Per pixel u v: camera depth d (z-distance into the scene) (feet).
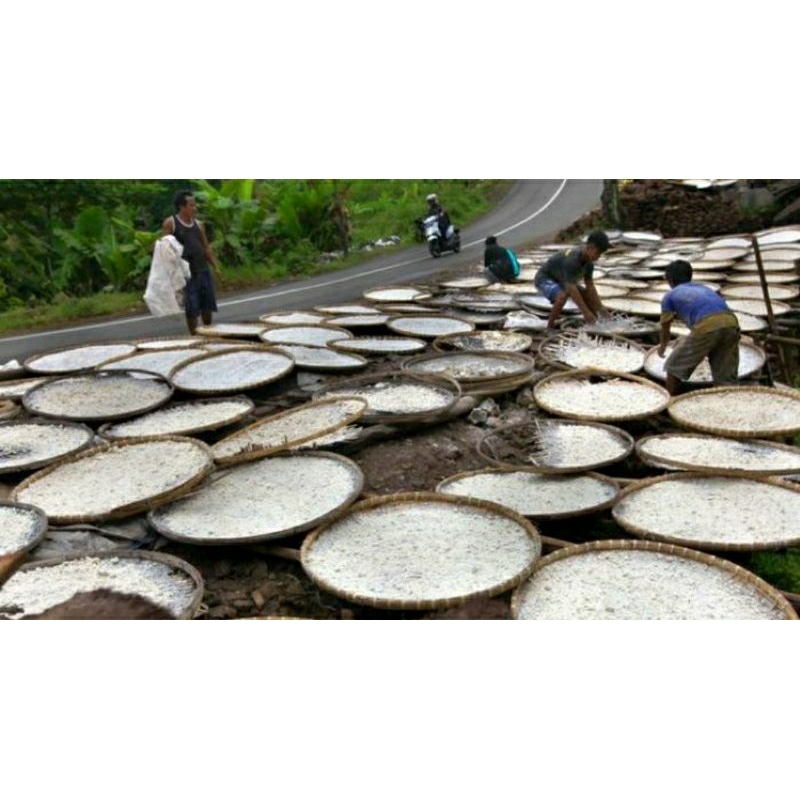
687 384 17.95
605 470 14.55
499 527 11.84
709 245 34.91
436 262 43.80
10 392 18.62
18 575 11.03
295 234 47.78
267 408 17.38
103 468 14.07
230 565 11.69
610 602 10.08
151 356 20.75
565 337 21.65
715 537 11.46
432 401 16.72
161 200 54.54
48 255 44.21
